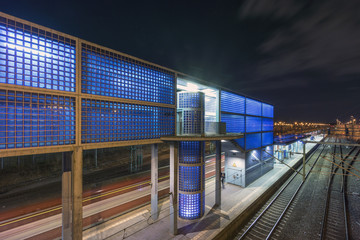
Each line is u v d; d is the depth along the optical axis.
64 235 6.07
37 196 15.30
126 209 12.38
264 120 20.52
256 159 18.27
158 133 9.12
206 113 13.92
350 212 13.22
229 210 11.79
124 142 7.66
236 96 15.02
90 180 20.48
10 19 4.98
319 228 11.12
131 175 22.53
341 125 115.19
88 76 6.58
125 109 7.78
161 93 9.30
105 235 9.23
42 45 5.53
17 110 5.15
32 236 9.31
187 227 9.96
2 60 4.88
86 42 6.50
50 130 5.68
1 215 11.72
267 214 12.98
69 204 6.20
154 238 9.03
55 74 5.78
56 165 23.89
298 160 28.69
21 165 22.02
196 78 11.09
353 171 25.39
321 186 18.56
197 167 10.74
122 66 7.68
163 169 25.48
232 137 10.25
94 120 6.77
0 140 4.86
